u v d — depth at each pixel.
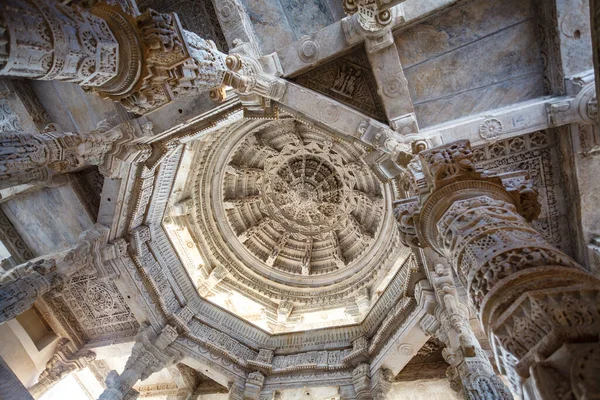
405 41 7.86
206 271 14.79
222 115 9.54
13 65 3.32
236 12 8.43
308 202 16.12
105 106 10.03
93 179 10.98
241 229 15.88
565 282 2.97
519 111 6.90
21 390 5.49
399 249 13.38
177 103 9.19
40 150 7.17
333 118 8.13
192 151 12.78
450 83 7.80
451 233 4.11
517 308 2.94
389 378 10.79
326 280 15.45
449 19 7.60
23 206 11.31
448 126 7.32
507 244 3.48
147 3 9.70
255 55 8.40
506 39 7.44
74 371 13.09
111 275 10.84
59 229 11.26
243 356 12.57
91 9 4.24
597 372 2.35
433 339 12.10
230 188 15.61
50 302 12.59
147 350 11.58
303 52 8.13
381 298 12.22
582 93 6.42
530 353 2.73
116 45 4.34
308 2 8.74
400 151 7.21
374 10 6.67
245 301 15.29
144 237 11.48
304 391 11.73
